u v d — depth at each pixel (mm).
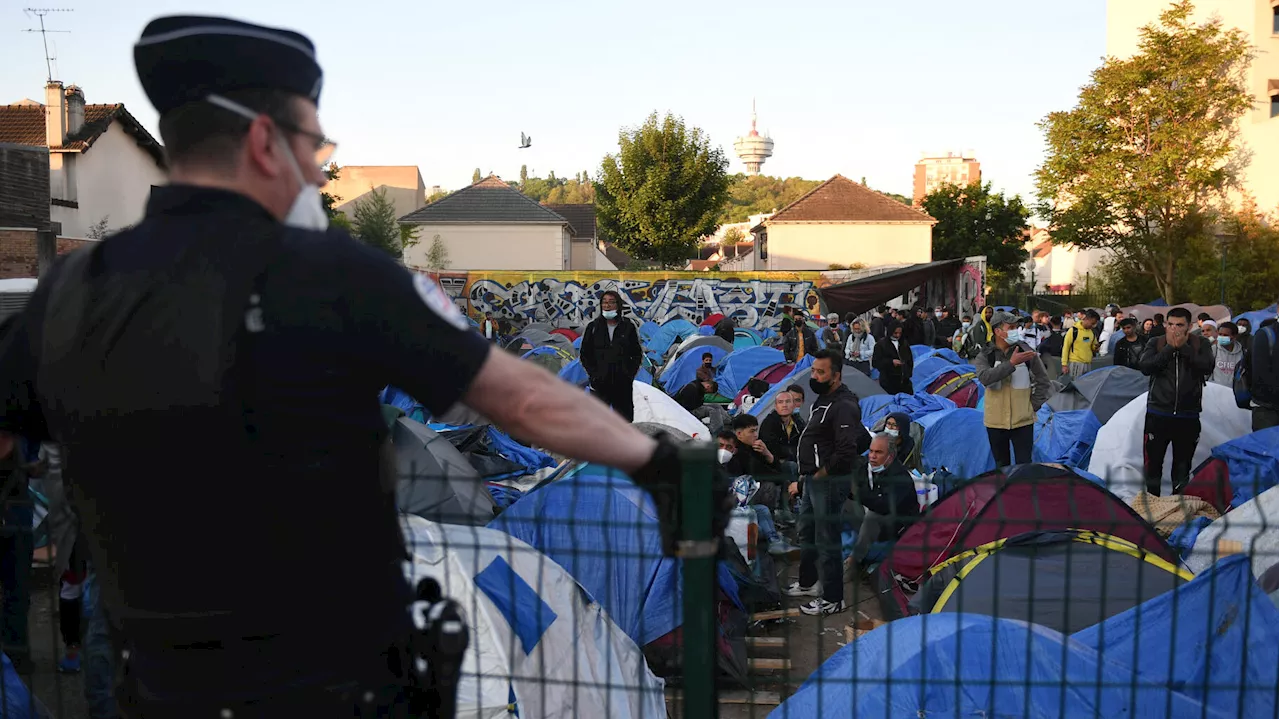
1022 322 20234
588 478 4965
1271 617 3484
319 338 1294
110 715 3260
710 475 1785
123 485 1325
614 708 3514
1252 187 34188
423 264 43406
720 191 45938
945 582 4934
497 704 3189
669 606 4590
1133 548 4605
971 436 9570
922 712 3037
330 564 1357
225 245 1318
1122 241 35625
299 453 1309
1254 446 7488
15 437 1558
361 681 1406
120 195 28734
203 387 1271
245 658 1334
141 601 1352
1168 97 33875
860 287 23875
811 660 4895
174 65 1343
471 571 3559
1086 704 3049
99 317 1332
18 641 2930
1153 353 8352
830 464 6207
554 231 44906
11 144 19875
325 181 1531
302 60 1427
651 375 18516
